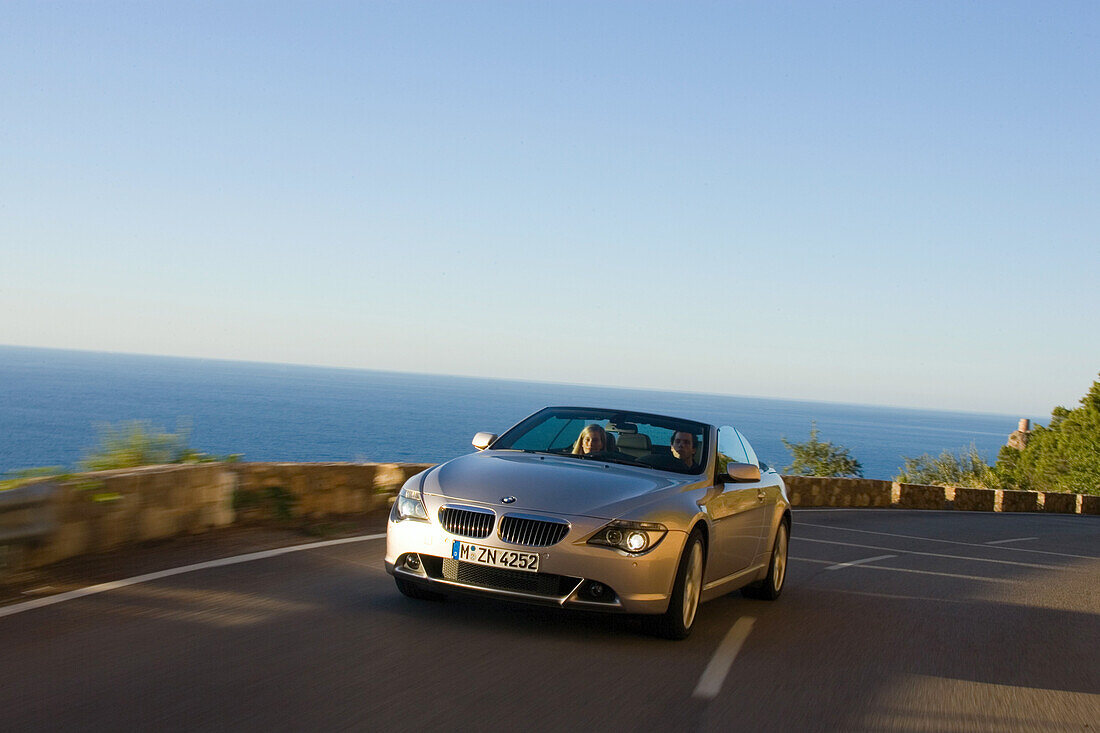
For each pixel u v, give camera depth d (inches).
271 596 250.7
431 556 229.6
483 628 231.9
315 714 158.4
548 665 203.0
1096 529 1003.3
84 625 206.4
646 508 230.2
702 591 256.1
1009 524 955.3
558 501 227.8
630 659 215.3
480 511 227.1
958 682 227.1
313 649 200.5
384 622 230.2
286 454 3341.5
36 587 239.3
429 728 156.0
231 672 179.5
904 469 2304.4
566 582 221.0
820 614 306.7
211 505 348.2
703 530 249.6
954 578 439.8
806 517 773.3
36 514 259.4
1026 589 422.3
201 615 223.5
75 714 150.3
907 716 192.7
